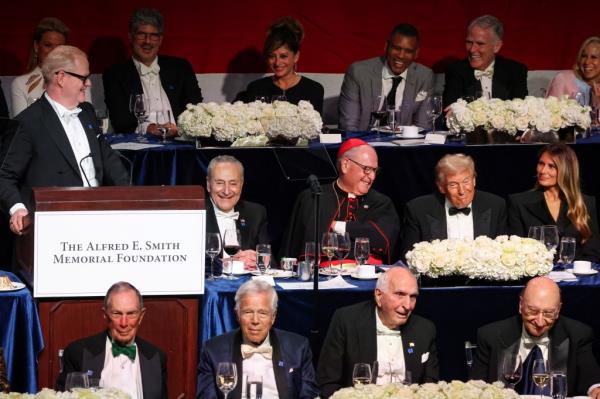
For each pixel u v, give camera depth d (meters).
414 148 18.12
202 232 12.83
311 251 14.71
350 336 13.48
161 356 12.70
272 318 12.70
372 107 20.52
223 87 22.69
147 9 19.94
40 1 21.72
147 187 12.83
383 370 13.20
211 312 13.77
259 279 12.99
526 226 16.64
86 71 14.84
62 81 14.74
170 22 22.36
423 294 14.30
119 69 19.95
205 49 22.55
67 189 12.62
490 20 20.48
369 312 13.57
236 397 12.58
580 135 19.19
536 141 18.44
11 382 12.77
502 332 13.61
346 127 20.52
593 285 14.58
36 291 12.58
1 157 14.30
